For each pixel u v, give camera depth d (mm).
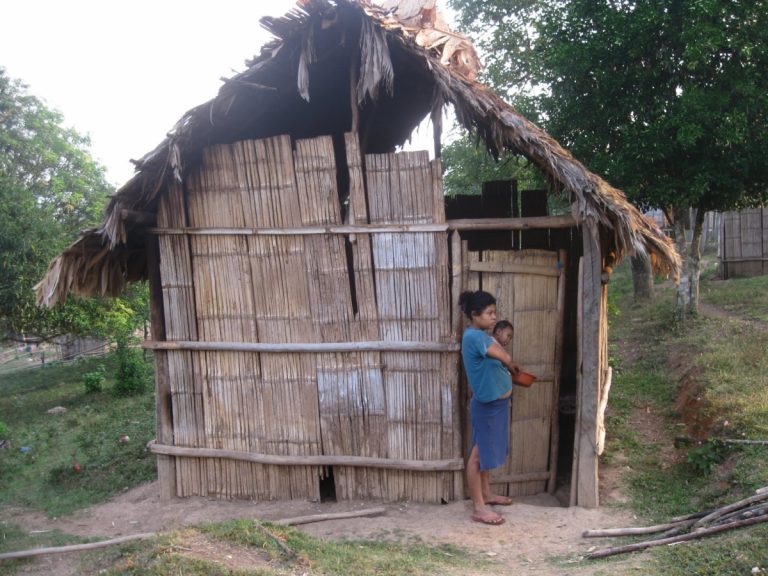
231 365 6074
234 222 5977
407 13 6363
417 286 5652
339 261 5781
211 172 5996
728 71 9445
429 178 5594
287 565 4184
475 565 4375
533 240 7797
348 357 5812
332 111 7527
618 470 6188
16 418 12188
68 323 14719
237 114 6094
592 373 5359
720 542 4090
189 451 6168
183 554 4211
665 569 3893
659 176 10312
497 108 5109
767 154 9828
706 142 9930
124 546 4754
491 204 7898
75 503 6719
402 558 4430
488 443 5113
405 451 5742
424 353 5660
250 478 6113
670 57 9719
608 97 10203
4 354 29672
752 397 6758
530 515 5246
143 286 16359
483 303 5109
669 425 7426
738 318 11844
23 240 13141
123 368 13336
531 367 5785
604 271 5977
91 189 20406
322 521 5430
